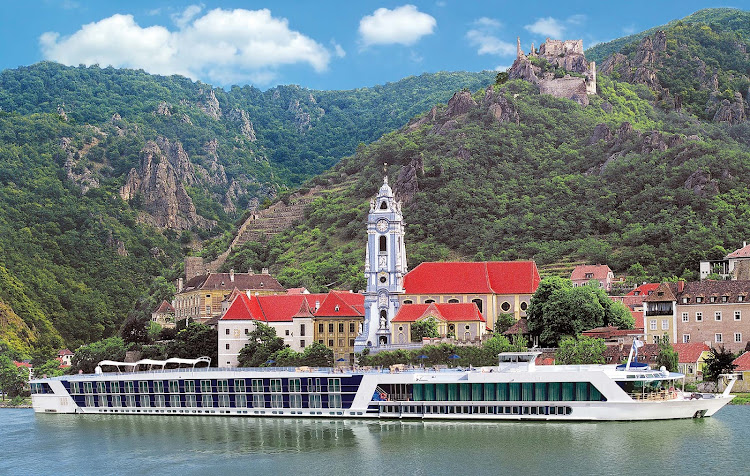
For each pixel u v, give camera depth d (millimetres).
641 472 152500
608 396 186000
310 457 171500
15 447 195000
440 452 169500
